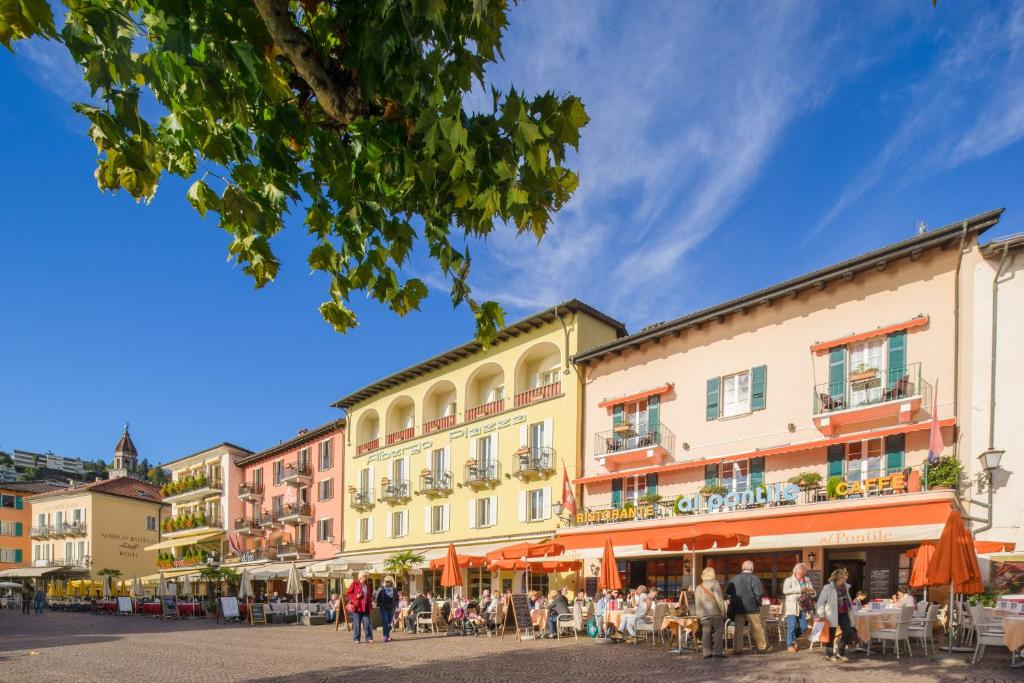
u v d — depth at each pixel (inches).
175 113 161.0
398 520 1528.1
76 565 2450.8
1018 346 710.5
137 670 526.9
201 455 2290.8
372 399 1689.2
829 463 834.8
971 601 634.8
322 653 652.1
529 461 1200.2
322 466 1830.7
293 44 158.1
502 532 1250.6
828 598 501.7
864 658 503.8
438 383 1491.1
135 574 2554.1
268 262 212.5
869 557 784.3
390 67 150.6
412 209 201.6
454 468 1380.4
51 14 118.7
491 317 219.9
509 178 154.0
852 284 851.4
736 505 877.8
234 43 142.6
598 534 994.7
